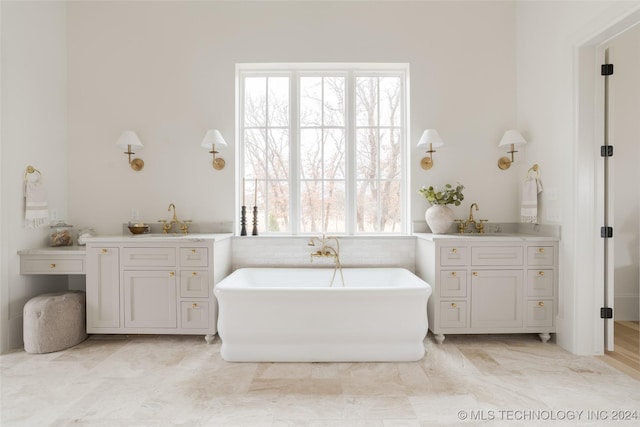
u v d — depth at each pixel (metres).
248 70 3.66
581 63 2.70
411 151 3.49
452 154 3.49
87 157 3.48
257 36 3.48
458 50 3.49
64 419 1.90
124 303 2.93
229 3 3.48
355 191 3.69
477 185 3.50
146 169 3.49
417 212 3.50
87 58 3.47
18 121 2.94
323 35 3.47
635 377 2.36
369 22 3.48
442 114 3.49
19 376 2.38
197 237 3.00
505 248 2.93
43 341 2.74
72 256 2.96
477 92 3.49
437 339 2.96
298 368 2.50
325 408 2.00
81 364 2.56
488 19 3.49
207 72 3.48
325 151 3.70
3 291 2.79
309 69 3.65
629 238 3.63
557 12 2.89
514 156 3.48
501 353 2.76
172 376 2.38
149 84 3.47
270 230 3.71
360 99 3.70
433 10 3.48
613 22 2.36
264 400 2.09
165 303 2.93
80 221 3.49
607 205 2.73
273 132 3.70
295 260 3.46
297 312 2.58
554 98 2.95
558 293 2.93
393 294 2.55
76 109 3.47
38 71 3.13
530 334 3.17
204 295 2.93
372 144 3.70
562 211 2.87
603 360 2.62
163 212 3.50
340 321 2.58
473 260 2.94
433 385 2.26
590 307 2.72
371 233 3.69
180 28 3.48
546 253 2.93
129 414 1.95
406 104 3.63
